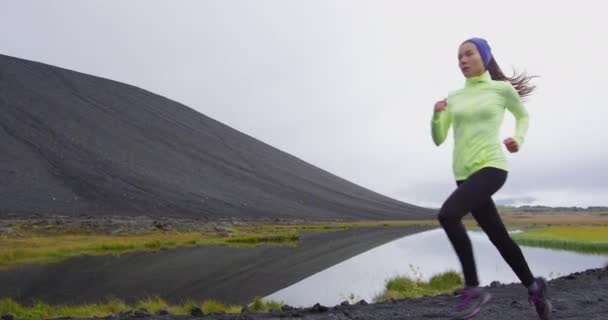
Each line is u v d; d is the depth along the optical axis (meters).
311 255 33.88
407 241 52.53
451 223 3.87
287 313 6.30
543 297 4.34
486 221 4.13
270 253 35.47
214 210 116.88
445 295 7.61
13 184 96.00
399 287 16.28
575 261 25.97
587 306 6.13
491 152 3.96
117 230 62.19
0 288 18.84
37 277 22.12
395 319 5.59
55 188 100.69
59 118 151.00
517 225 106.56
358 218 164.25
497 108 4.02
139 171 132.62
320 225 112.75
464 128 4.07
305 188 197.25
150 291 17.94
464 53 4.19
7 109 141.75
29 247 38.03
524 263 4.21
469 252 3.91
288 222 116.62
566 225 102.38
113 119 174.88
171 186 130.00
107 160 131.88
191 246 42.47
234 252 36.22
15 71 178.62
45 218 76.25
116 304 13.26
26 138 126.56
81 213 87.56
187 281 20.61
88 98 183.62
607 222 129.38
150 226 68.69
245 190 158.88
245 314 6.33
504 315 5.56
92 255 33.47
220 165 178.38
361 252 36.62
